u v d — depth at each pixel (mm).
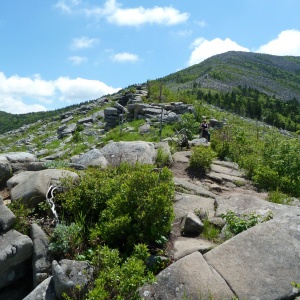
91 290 4656
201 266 5086
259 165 11055
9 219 5848
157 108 29938
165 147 12242
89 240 5719
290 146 11383
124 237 5738
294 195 9883
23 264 5598
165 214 5934
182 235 6410
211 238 6242
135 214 5824
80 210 6438
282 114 106062
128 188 6078
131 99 36406
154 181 6223
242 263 5160
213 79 157250
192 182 10102
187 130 20688
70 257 5488
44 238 5648
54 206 6414
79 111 53719
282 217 6129
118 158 10398
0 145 48562
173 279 4895
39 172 7488
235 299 4609
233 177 10875
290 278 4910
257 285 4812
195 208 7641
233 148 13945
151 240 5797
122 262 5289
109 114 33438
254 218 6395
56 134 41719
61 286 4691
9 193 7426
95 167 9484
